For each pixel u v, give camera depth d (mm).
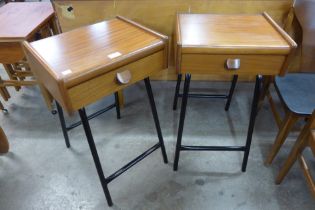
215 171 1299
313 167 1314
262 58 869
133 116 1653
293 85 1175
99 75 759
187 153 1395
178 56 872
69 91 718
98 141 1477
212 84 1927
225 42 870
